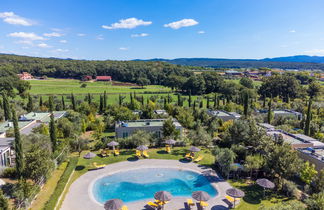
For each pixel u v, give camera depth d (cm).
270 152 3100
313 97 10062
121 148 4388
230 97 10638
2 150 3158
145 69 18688
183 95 12725
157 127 4947
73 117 5975
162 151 4250
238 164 3334
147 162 3759
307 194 2773
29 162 2741
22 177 2619
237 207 2497
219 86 13250
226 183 3080
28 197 2380
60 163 3509
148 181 3133
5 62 19125
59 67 18725
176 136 4644
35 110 7594
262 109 7956
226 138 4366
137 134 4434
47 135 4034
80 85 14925
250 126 3997
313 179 2834
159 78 17800
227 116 6328
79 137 4369
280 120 6031
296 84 10662
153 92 12925
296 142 3938
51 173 2983
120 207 2198
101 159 3853
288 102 9394
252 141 3766
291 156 2852
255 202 2605
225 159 3225
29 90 12019
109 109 7556
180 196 2753
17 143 2686
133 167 3566
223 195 2764
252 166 3109
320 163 3088
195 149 3869
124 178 3212
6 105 5941
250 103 8738
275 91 10881
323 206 1948
